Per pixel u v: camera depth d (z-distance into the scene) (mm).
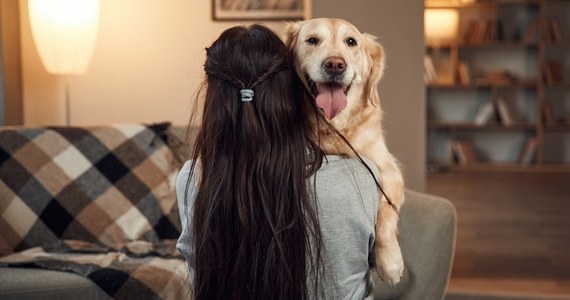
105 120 4012
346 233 1270
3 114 3734
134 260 2709
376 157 1651
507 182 7227
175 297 2527
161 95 3992
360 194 1286
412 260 2703
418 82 3451
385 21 3430
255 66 1290
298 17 3920
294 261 1245
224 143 1288
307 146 1312
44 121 4004
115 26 3965
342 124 1618
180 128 3303
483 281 3750
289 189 1253
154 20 3961
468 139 8297
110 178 3094
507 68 8141
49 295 2457
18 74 3910
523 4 7957
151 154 3193
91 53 3629
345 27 1600
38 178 3004
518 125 7910
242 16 3938
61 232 2975
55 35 3529
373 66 1724
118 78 3992
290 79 1311
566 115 8055
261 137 1263
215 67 1309
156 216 3105
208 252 1278
